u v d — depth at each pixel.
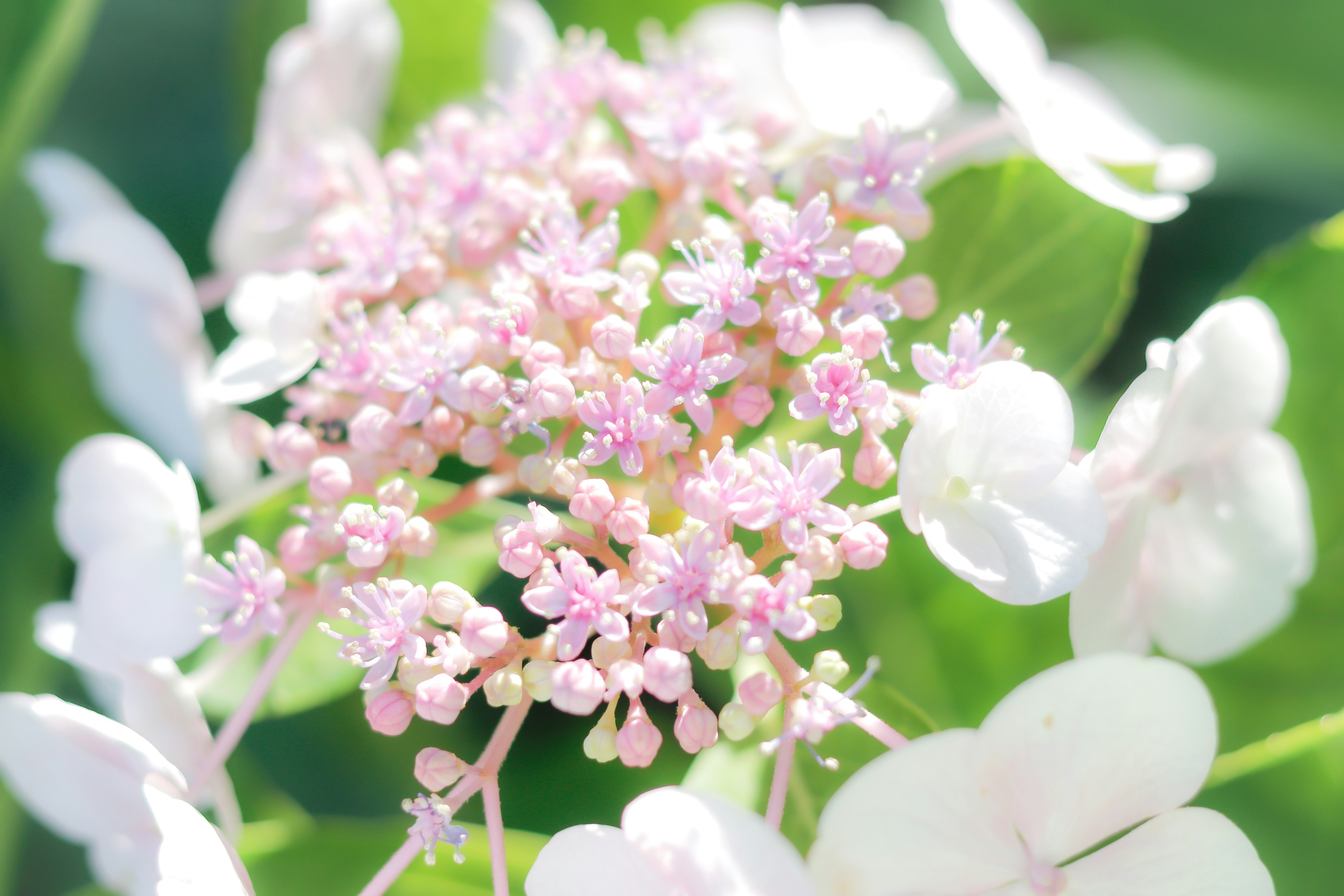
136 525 0.32
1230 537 0.32
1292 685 0.34
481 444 0.31
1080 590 0.31
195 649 0.32
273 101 0.35
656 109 0.32
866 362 0.33
